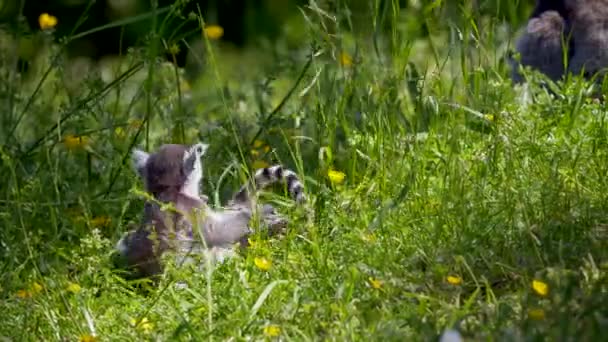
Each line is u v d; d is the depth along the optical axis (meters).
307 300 8.48
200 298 8.69
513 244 9.38
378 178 10.87
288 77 15.10
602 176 10.64
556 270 8.23
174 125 12.98
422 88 11.82
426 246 9.51
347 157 11.57
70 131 12.98
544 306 7.92
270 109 14.40
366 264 9.19
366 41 14.09
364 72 12.30
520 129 11.63
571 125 11.73
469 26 12.81
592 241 9.22
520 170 10.85
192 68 16.08
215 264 9.54
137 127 13.21
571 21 14.75
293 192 10.94
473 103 12.05
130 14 24.11
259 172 11.02
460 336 7.41
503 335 7.44
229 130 12.45
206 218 9.87
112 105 14.59
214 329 8.01
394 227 9.93
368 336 7.74
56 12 23.95
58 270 9.59
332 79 12.25
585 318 7.57
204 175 11.92
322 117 11.62
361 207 10.20
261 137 12.91
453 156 10.98
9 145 12.52
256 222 10.00
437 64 12.38
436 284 8.77
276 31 24.14
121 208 11.26
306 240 9.68
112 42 24.06
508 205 9.88
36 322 8.75
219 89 11.31
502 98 12.17
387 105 12.02
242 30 24.47
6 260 10.04
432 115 11.86
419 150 11.28
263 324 8.19
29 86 14.84
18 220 10.73
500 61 13.02
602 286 8.18
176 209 9.56
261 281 9.15
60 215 10.85
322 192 10.56
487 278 8.90
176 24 22.94
